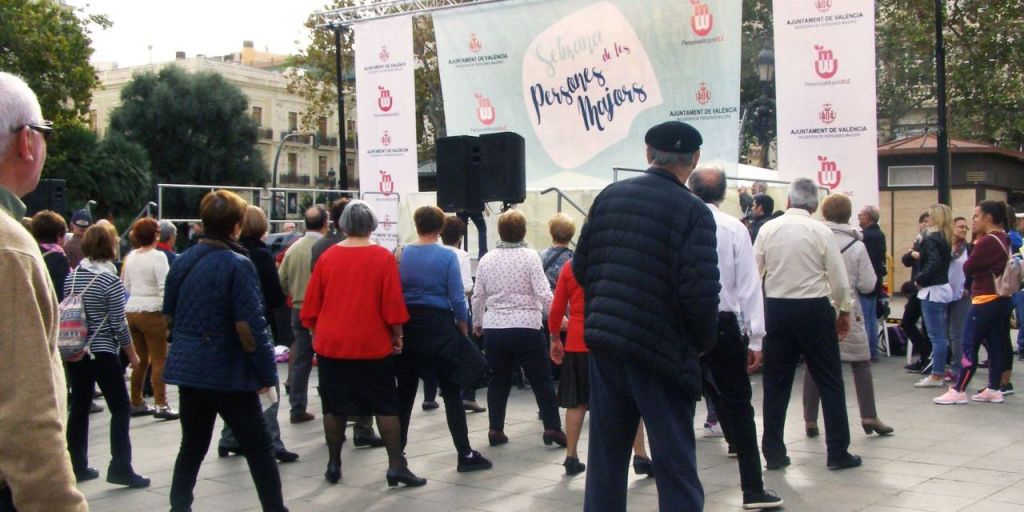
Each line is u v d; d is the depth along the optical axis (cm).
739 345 609
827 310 694
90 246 744
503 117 1583
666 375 454
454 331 720
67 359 680
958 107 3164
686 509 454
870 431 821
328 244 923
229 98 4491
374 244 679
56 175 3450
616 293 462
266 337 564
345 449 824
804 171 1299
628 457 478
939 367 1079
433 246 733
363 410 679
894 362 1294
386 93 1688
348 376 675
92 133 3631
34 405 227
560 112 1532
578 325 708
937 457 737
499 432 827
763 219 1076
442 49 1627
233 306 555
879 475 684
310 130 3966
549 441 816
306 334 941
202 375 546
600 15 1480
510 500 648
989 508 595
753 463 602
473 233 1459
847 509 598
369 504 644
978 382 1122
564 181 1531
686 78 1420
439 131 3406
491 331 808
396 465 683
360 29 1703
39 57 3597
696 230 460
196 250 572
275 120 6600
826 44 1273
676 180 479
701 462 741
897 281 2706
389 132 1692
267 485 567
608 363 467
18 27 3525
